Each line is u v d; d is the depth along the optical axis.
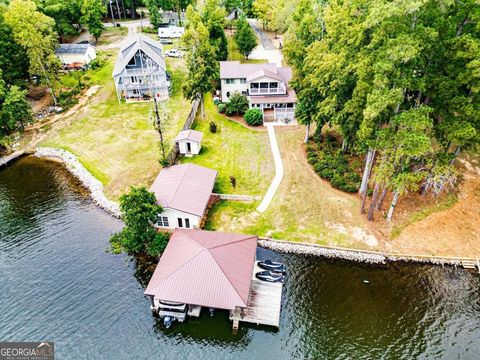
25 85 65.88
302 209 42.91
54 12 82.25
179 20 99.56
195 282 31.45
